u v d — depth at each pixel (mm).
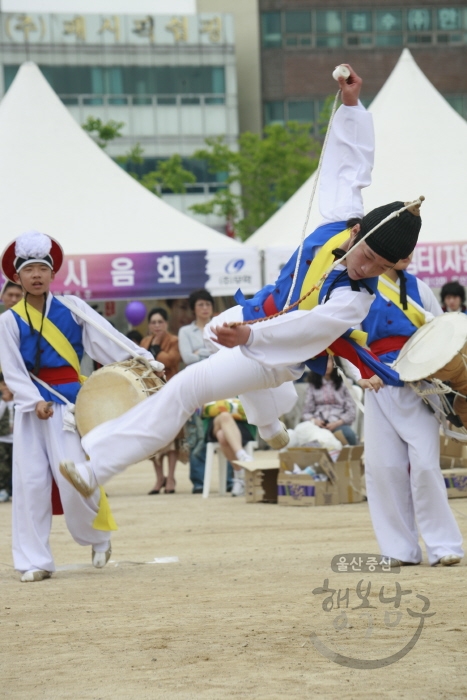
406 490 10016
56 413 9953
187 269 22016
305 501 15992
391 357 9930
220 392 7453
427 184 23703
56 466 9852
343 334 7832
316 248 7621
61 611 7996
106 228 22344
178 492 19391
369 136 8070
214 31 66188
